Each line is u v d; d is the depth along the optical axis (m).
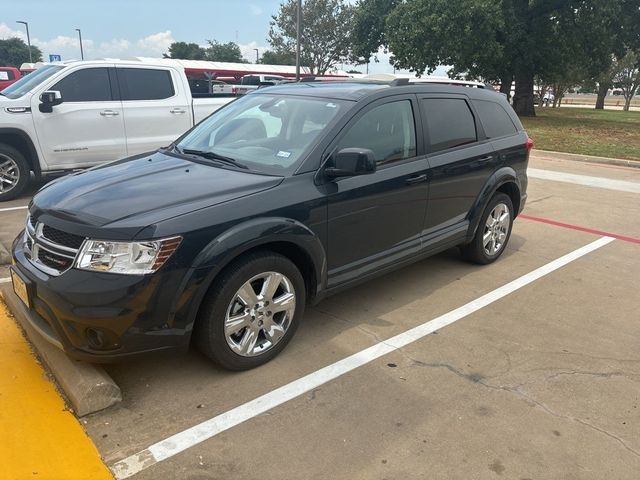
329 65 40.44
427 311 4.37
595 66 27.31
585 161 13.51
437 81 4.98
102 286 2.78
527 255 5.89
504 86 29.05
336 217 3.66
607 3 24.23
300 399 3.14
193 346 3.37
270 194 3.33
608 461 2.71
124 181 3.44
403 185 4.14
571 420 3.03
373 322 4.14
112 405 3.01
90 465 2.57
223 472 2.57
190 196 3.17
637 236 6.76
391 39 26.00
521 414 3.06
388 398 3.18
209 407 3.04
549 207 8.25
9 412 2.92
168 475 2.54
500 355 3.72
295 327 3.60
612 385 3.39
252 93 4.75
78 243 2.89
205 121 4.66
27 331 3.62
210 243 2.99
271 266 3.30
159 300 2.87
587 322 4.27
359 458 2.68
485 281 5.07
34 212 3.27
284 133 3.92
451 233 4.81
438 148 4.57
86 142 7.91
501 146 5.29
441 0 23.61
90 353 2.90
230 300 3.15
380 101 4.10
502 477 2.58
